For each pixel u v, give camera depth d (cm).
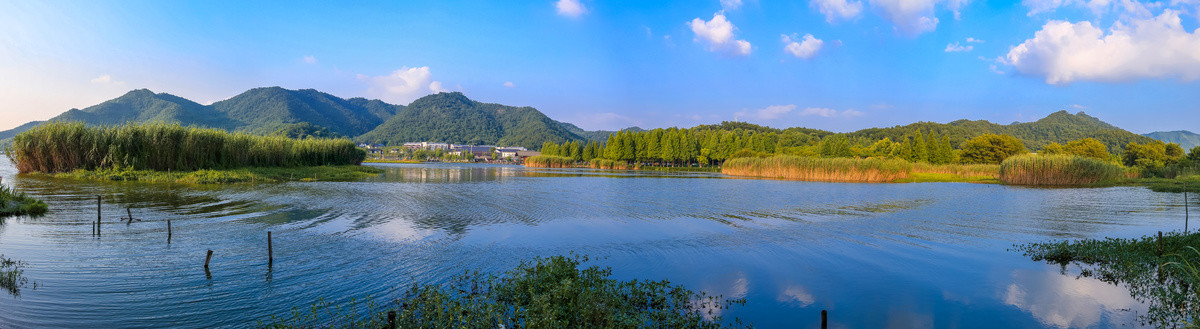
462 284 1188
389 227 1973
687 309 1045
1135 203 3250
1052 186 4962
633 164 13962
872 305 1102
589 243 1745
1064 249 1568
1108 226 2239
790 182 5603
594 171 9719
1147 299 1134
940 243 1792
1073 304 1109
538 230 1992
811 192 4078
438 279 1227
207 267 1270
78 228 1764
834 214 2594
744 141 13050
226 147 5297
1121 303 1112
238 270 1254
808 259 1526
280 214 2262
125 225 1855
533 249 1625
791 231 2034
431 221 2162
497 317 876
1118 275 1316
